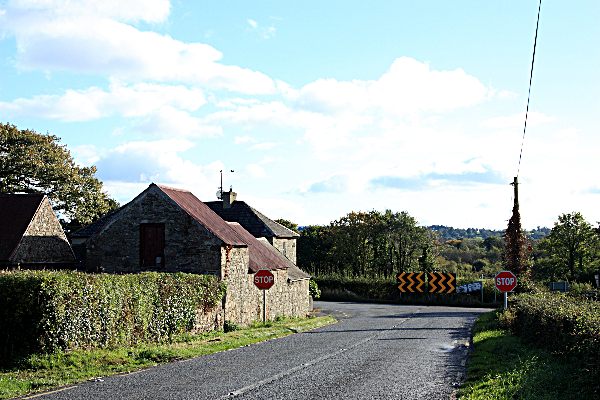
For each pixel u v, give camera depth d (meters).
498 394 10.91
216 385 12.39
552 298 20.95
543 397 10.39
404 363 15.88
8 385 12.23
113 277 18.97
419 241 79.38
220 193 50.38
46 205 33.00
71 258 33.12
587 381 11.02
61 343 16.38
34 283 15.95
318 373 14.07
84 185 49.22
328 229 86.06
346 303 57.56
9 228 30.95
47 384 12.55
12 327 15.92
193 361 16.30
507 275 27.64
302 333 26.02
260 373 14.05
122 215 28.80
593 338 11.34
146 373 14.09
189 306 23.23
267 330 26.14
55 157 46.91
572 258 63.59
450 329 28.05
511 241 38.78
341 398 11.10
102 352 16.70
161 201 28.31
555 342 15.20
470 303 55.59
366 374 13.95
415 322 33.53
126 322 19.14
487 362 15.41
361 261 80.81
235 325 27.05
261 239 41.62
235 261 28.61
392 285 61.84
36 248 31.20
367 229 80.12
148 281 20.66
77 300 16.98
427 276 57.94
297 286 39.38
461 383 12.75
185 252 27.73
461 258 100.56
